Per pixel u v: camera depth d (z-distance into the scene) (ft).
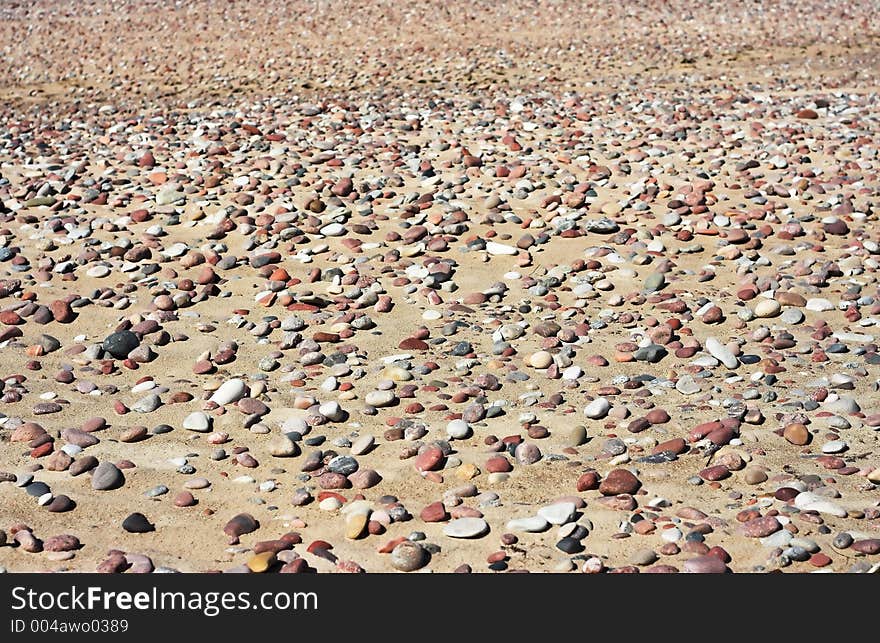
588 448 14.23
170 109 37.60
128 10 57.77
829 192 25.17
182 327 18.61
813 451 14.06
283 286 20.24
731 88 38.83
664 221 23.15
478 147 28.81
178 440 14.56
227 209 23.86
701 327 18.45
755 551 11.81
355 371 16.67
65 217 23.84
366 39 49.83
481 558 11.81
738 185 25.46
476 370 16.80
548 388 16.14
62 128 33.96
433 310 19.21
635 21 52.70
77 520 12.55
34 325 18.72
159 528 12.41
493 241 22.38
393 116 32.76
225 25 53.57
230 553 11.93
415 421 14.99
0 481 13.33
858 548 11.71
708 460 13.87
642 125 31.32
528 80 41.47
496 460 13.75
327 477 13.34
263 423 15.05
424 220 23.49
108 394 16.12
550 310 19.22
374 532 12.31
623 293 19.98
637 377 16.43
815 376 16.40
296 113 33.88
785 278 20.48
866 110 33.06
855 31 50.42
